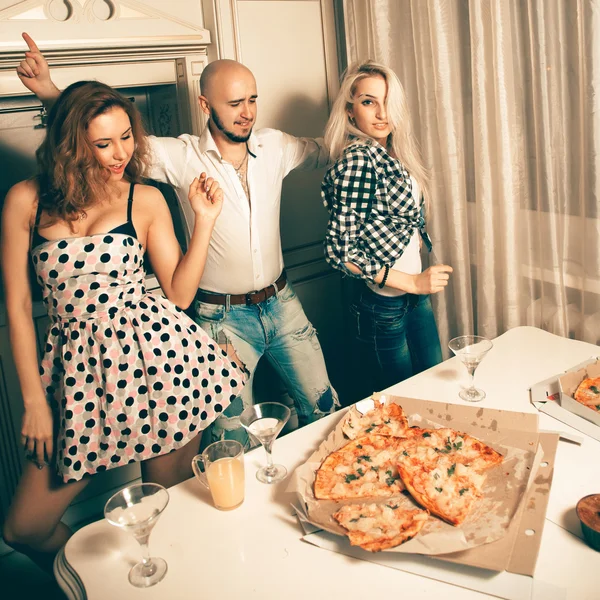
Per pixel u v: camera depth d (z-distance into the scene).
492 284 2.16
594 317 1.90
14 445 2.11
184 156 1.92
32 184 1.49
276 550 1.12
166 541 1.17
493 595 0.98
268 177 1.99
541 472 1.19
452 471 1.18
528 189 2.00
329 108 2.56
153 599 1.05
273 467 1.34
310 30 2.44
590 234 1.83
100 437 1.50
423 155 2.25
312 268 2.66
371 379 2.15
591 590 0.97
